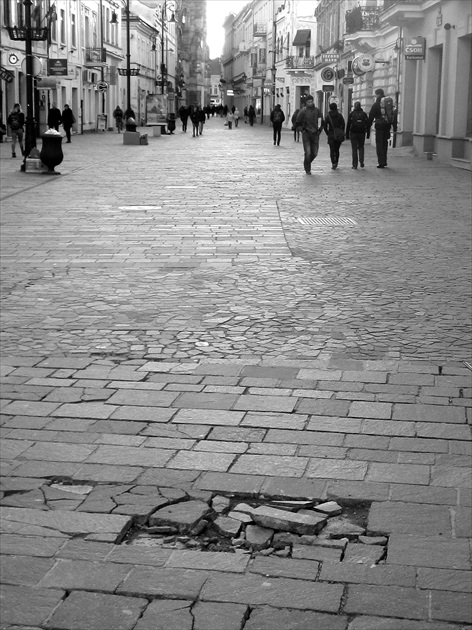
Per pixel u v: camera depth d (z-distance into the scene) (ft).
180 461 14.80
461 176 69.10
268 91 286.05
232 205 48.75
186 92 497.87
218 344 21.74
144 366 19.97
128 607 10.59
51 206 47.96
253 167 77.46
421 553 11.81
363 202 50.62
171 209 46.78
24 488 13.84
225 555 11.84
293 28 235.81
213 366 19.92
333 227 40.75
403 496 13.50
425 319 24.09
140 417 16.80
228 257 33.19
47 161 69.26
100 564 11.57
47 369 19.75
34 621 10.32
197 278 29.48
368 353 20.90
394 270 30.81
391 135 114.62
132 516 12.90
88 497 13.51
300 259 32.83
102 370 19.67
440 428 16.19
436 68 95.55
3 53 137.39
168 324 23.62
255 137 159.94
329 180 64.59
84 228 40.09
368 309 25.22
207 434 15.96
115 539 12.25
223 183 61.62
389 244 36.17
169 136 165.27
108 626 10.23
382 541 12.23
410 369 19.62
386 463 14.69
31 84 73.77
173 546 12.20
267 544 12.24
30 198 51.75
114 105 230.27
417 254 33.91
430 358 20.51
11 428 16.26
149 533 12.58
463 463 14.67
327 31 189.47
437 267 31.35
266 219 43.24
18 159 89.20
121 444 15.53
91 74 197.06
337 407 17.26
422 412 16.96
